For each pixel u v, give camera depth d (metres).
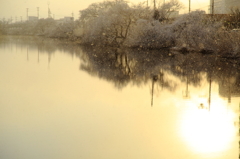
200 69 21.02
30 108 10.86
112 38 47.59
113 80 17.02
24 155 6.86
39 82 16.12
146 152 6.93
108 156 6.75
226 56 27.31
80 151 7.02
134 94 13.18
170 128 8.48
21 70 20.61
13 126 8.84
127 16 45.44
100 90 14.06
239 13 36.91
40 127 8.72
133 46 41.69
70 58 29.38
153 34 39.44
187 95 12.99
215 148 7.09
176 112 10.17
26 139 7.80
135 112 10.23
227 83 15.75
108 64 24.92
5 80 16.64
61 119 9.48
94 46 48.25
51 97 12.64
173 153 6.86
